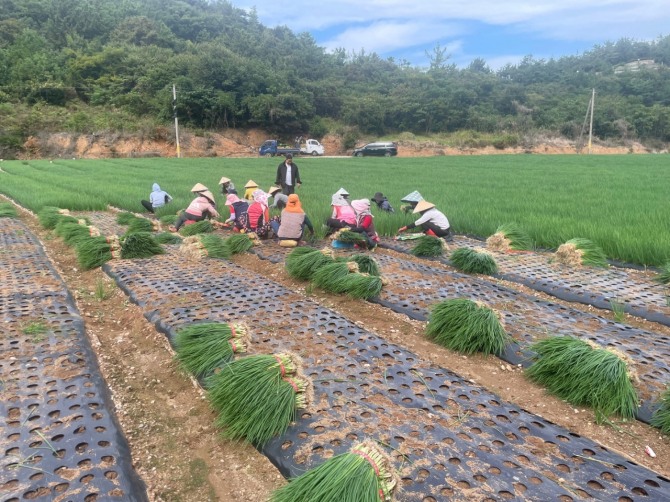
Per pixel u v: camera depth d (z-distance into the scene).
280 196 11.49
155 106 55.88
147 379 4.02
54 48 65.31
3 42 62.72
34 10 70.62
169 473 2.91
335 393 3.46
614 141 69.69
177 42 72.38
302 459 2.80
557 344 3.95
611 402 3.45
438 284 6.22
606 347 4.20
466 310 4.59
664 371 3.95
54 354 4.06
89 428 3.08
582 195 15.05
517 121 70.62
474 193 15.84
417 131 71.06
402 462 2.71
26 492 2.51
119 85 58.03
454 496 2.47
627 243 7.74
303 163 36.41
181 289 5.82
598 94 82.50
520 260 7.67
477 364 4.29
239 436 3.10
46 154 46.75
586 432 3.30
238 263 7.80
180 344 4.11
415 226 9.08
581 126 69.38
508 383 3.97
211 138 54.44
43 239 10.04
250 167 30.44
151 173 25.56
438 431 3.04
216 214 10.46
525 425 3.17
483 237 9.66
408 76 85.44
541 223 9.59
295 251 6.95
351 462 2.31
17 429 3.03
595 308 5.86
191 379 3.89
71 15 70.62
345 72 85.06
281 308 5.17
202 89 56.69
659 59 111.56
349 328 4.65
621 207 12.04
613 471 2.73
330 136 64.81
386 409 3.28
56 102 54.66
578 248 7.44
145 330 4.89
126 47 65.50
